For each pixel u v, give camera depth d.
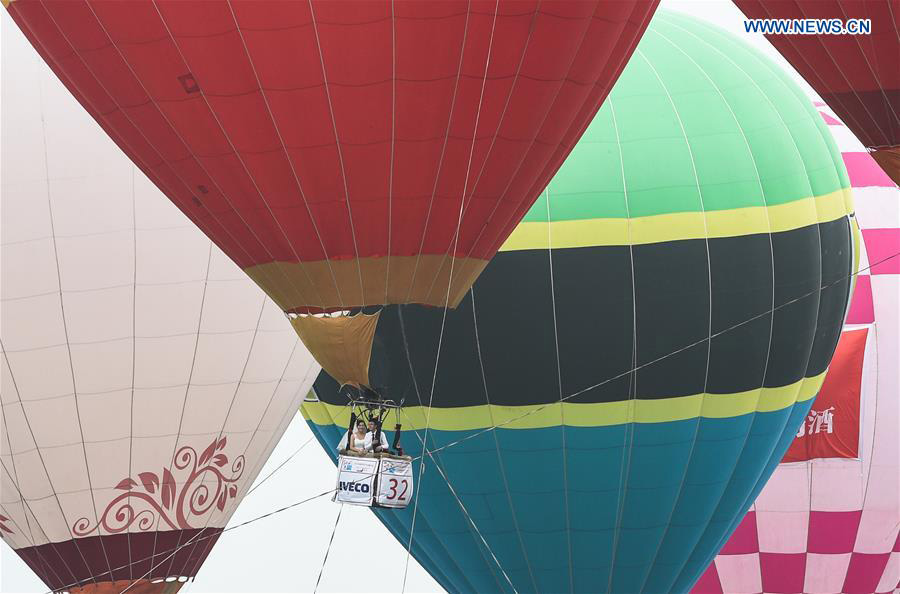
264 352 18.66
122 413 18.28
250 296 18.44
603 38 14.75
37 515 18.52
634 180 18.45
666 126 18.80
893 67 16.28
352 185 14.77
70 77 15.12
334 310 15.42
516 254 18.23
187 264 18.14
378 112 14.41
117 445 18.38
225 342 18.42
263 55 14.12
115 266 17.91
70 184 17.73
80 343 17.97
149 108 14.70
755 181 18.81
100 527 18.56
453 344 18.28
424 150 14.69
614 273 18.30
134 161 15.64
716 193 18.61
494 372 18.41
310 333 15.55
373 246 15.16
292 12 13.93
